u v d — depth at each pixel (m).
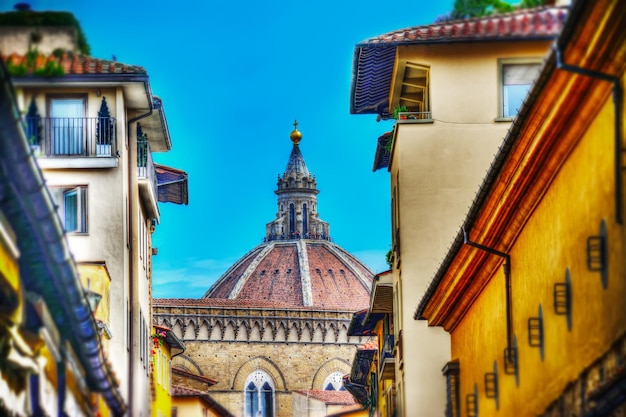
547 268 31.06
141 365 51.50
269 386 178.88
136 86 46.59
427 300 45.91
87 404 34.53
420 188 50.88
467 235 36.88
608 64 24.28
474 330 42.12
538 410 32.28
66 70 43.31
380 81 54.41
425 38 48.97
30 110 41.94
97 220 47.19
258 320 179.38
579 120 26.83
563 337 29.55
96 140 46.78
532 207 32.25
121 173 47.25
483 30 46.94
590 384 26.77
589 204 26.84
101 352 33.44
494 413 38.97
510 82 50.03
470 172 50.66
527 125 29.08
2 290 23.92
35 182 23.83
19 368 25.33
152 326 65.56
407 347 50.94
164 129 54.75
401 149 51.00
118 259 47.22
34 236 25.30
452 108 50.44
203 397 99.50
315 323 181.00
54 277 27.09
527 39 45.06
